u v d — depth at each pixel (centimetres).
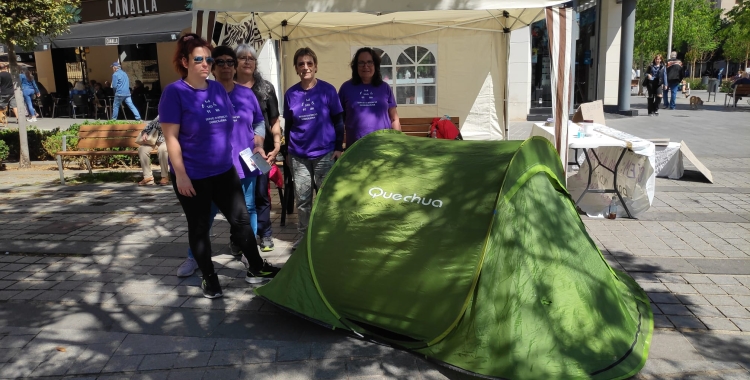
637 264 505
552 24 582
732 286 456
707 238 573
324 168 521
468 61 966
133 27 1678
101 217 690
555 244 366
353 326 382
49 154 1138
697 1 3469
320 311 393
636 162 659
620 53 1697
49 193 831
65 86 2233
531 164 378
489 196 352
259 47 917
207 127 407
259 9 556
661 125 1443
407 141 437
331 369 342
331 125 523
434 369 341
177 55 404
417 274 359
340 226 396
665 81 1864
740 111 1811
